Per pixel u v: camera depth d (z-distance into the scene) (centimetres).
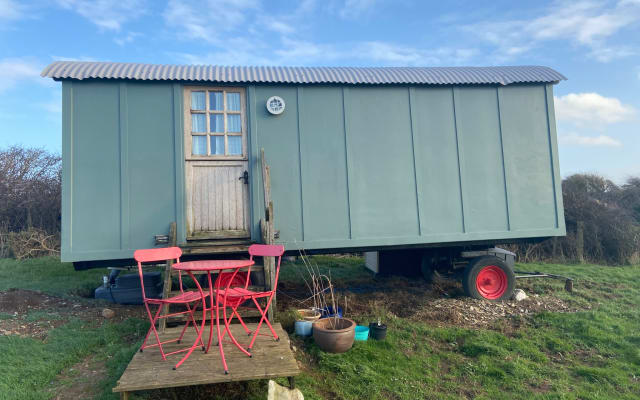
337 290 683
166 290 434
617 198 1323
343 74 583
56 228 1148
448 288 691
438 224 589
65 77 488
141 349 327
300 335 442
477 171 604
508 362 414
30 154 1236
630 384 383
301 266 905
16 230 1122
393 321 504
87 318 493
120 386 263
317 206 557
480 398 353
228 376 280
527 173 617
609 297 654
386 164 580
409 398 349
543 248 1106
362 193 571
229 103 548
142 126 515
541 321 525
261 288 468
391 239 573
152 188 512
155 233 509
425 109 596
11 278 709
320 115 566
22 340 410
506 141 614
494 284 629
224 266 314
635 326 511
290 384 310
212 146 539
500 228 604
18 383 332
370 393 350
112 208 500
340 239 560
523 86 623
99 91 507
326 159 564
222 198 537
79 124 500
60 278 717
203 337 363
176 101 525
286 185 550
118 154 507
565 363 429
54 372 353
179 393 320
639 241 1077
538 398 356
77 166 495
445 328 495
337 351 404
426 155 592
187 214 525
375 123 581
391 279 769
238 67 579
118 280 582
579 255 1062
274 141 551
